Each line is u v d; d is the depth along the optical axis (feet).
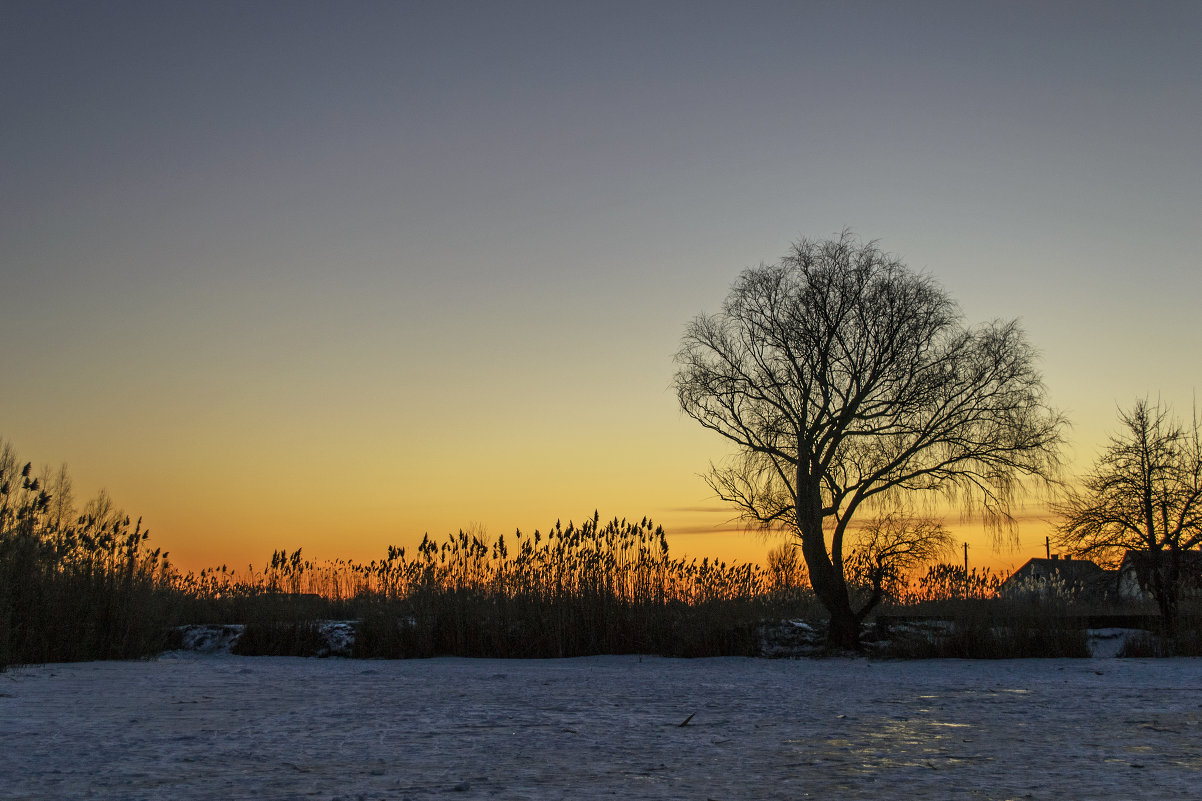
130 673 75.15
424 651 109.70
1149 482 114.52
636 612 111.65
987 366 102.68
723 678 76.54
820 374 103.40
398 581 116.47
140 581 94.84
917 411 102.73
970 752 36.11
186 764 32.53
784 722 45.91
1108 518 117.19
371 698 57.52
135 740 38.24
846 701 56.39
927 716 48.47
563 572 114.42
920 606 113.39
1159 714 48.85
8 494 86.53
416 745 37.65
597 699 57.57
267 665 94.02
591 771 31.73
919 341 103.14
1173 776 30.89
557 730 42.57
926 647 99.55
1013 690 63.31
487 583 115.55
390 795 27.30
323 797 26.89
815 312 104.68
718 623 110.11
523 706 53.21
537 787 28.73
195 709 50.19
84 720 44.62
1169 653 95.25
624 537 115.55
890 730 42.83
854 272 105.29
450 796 27.20
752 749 36.94
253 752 35.45
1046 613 100.63
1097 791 28.32
